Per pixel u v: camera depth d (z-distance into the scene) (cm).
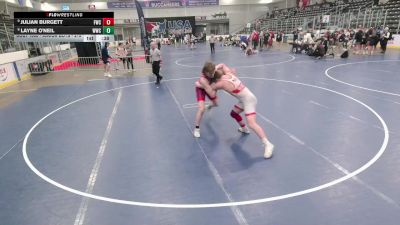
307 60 1716
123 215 364
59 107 904
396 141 543
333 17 2817
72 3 4072
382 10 2298
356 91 920
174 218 355
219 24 4566
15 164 522
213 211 365
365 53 1906
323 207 363
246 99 502
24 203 400
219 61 1852
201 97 586
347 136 574
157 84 1189
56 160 530
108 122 730
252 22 4525
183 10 4406
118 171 479
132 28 4341
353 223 333
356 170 446
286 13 3869
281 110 751
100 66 1870
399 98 827
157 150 551
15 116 835
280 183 420
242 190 407
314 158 489
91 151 562
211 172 460
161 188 422
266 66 1534
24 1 3189
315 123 651
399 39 2097
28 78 1527
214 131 632
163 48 3394
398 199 373
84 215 368
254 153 518
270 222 340
